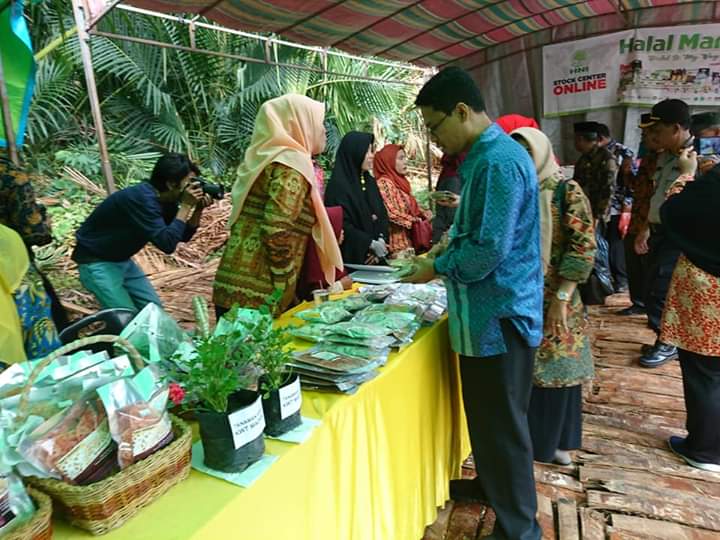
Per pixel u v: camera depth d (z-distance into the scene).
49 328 1.78
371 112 7.35
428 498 1.75
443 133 1.43
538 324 1.47
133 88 6.30
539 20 4.34
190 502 0.88
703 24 4.12
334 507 1.23
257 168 1.85
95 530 0.79
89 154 5.98
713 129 2.60
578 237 1.73
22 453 0.75
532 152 1.75
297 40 3.63
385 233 2.88
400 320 1.64
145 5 2.73
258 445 0.99
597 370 3.11
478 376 1.49
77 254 2.49
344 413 1.24
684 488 2.02
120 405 0.84
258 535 0.95
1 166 1.67
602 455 2.27
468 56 4.98
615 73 4.49
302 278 2.06
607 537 1.78
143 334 1.20
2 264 1.49
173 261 5.23
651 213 3.07
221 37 6.25
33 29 5.32
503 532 1.58
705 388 2.06
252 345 1.07
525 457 1.52
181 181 2.48
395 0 3.20
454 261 1.41
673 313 2.08
